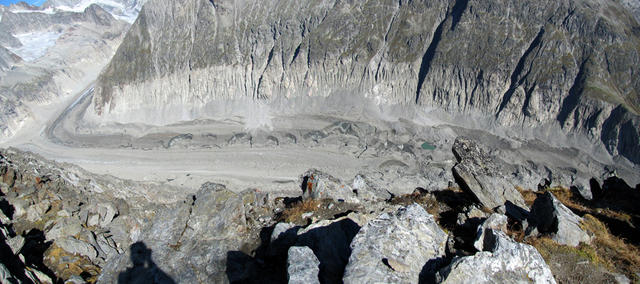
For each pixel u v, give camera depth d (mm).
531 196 16828
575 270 10164
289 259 10281
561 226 11328
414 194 17219
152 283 12445
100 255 17984
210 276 12523
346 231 12727
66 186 23188
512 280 8898
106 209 21812
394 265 9125
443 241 10633
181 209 15477
